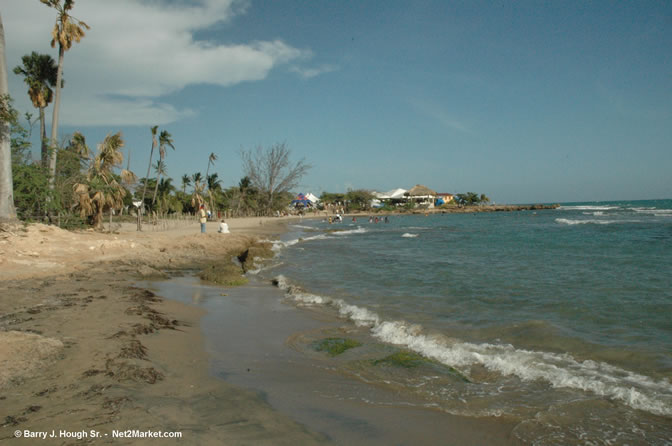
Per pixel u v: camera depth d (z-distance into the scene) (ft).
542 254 65.21
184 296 34.09
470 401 15.47
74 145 96.53
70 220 79.00
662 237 93.20
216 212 238.48
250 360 19.35
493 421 13.92
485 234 117.60
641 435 13.04
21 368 15.02
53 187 76.43
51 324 21.75
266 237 102.53
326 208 369.71
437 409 14.75
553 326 25.52
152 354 18.35
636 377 17.87
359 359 19.95
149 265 49.47
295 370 18.33
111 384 14.35
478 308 30.91
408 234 122.62
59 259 45.09
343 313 29.37
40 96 83.61
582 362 19.83
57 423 11.41
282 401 14.90
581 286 38.58
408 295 35.73
